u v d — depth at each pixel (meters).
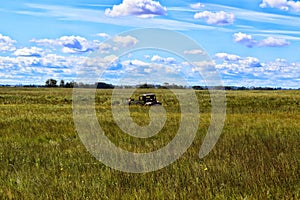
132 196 7.45
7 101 44.06
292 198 7.22
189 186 8.04
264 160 10.29
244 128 17.59
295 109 35.22
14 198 7.48
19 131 16.92
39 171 9.69
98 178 8.92
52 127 18.00
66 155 11.66
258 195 7.42
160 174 9.30
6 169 9.94
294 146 12.50
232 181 8.45
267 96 51.94
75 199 7.36
